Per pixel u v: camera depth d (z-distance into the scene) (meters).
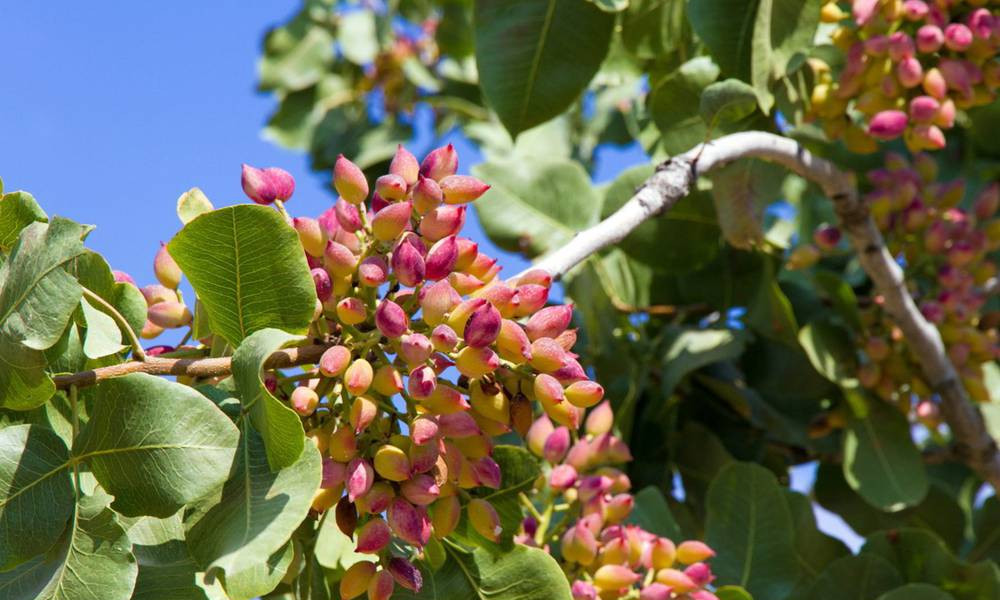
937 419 1.36
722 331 1.42
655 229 1.41
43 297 0.84
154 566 0.86
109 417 0.84
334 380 0.88
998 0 1.18
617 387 1.39
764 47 1.13
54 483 0.84
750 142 1.10
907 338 1.30
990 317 1.40
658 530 1.22
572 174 1.46
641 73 1.34
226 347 0.92
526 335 0.89
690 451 1.43
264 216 0.87
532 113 1.25
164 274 0.96
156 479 0.83
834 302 1.35
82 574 0.83
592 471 1.10
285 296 0.88
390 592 0.90
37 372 0.84
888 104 1.18
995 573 1.21
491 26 1.24
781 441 1.52
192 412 0.83
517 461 0.99
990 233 1.36
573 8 1.24
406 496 0.87
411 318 0.90
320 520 0.93
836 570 1.21
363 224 0.91
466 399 0.89
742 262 1.48
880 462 1.34
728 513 1.22
